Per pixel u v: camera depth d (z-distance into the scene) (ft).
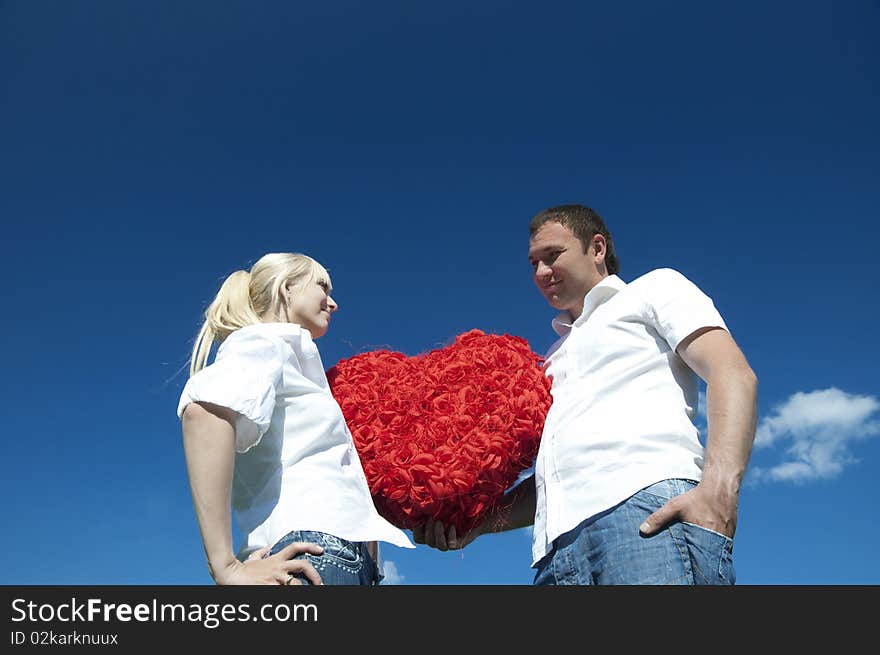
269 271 9.07
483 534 10.37
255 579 6.85
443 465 9.46
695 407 8.73
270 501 7.67
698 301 8.39
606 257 10.48
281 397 7.98
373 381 10.31
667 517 7.38
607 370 8.73
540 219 10.22
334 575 7.25
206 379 7.36
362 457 9.52
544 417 9.82
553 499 8.45
